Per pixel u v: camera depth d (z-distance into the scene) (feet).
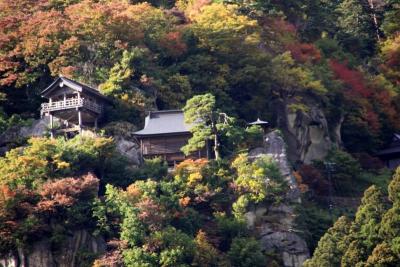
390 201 306.14
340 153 404.57
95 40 404.16
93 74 395.34
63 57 394.93
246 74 412.36
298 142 406.62
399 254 276.82
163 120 367.86
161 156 359.87
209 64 412.98
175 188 332.19
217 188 336.29
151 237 297.12
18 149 342.64
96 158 337.31
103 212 308.81
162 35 421.59
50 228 307.37
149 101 384.27
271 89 417.90
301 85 421.59
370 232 292.40
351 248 290.15
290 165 364.17
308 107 415.23
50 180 318.24
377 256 279.28
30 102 397.19
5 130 377.30
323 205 380.17
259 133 360.89
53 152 330.13
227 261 307.37
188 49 426.10
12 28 416.46
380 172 417.90
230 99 401.90
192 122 355.36
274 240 332.39
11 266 301.02
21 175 319.88
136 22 416.67
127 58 390.42
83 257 304.50
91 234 310.24
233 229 325.01
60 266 303.68
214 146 355.36
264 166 345.10
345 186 395.55
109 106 378.73
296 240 333.83
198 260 298.35
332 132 427.33
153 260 292.40
